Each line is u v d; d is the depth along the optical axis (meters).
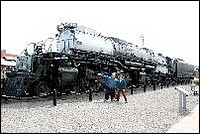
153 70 37.34
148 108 15.56
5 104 15.88
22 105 15.50
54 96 15.53
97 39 25.11
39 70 18.89
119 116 12.68
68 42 21.80
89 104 16.62
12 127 10.09
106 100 18.81
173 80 48.22
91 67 23.50
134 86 31.73
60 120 11.45
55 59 19.28
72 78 20.19
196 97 23.52
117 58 27.36
